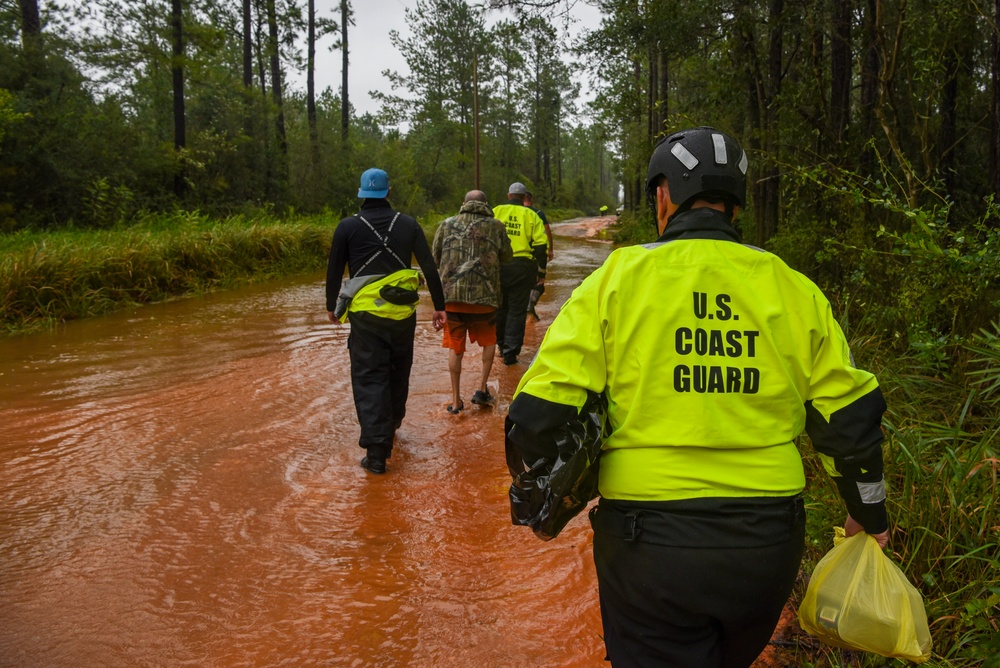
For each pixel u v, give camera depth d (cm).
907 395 429
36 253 1009
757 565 170
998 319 434
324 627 304
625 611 179
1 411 579
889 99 647
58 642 293
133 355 767
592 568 349
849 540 210
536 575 344
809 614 210
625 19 943
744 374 175
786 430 178
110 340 843
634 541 174
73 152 1942
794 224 734
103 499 423
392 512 412
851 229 598
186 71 2298
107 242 1214
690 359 175
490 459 493
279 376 684
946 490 301
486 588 334
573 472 174
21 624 305
